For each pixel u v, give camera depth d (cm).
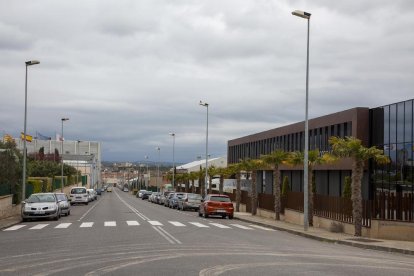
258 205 4556
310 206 3177
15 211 3800
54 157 10362
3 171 3759
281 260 1480
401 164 3547
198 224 3053
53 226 2756
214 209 3894
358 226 2442
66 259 1441
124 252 1606
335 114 4372
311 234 2552
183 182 10575
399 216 2338
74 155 15362
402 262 1584
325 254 1712
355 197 2461
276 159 3750
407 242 2194
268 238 2308
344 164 4125
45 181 5731
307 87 2844
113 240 1983
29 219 3350
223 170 5803
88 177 15150
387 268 1398
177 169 11719
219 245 1867
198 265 1333
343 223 2680
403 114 3550
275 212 3769
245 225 3253
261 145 6519
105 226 2745
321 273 1241
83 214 4059
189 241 1981
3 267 1293
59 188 7481
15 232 2389
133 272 1212
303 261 1476
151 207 5866
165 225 2866
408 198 2322
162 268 1276
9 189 3750
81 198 6322
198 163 12119
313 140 4856
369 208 2445
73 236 2155
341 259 1576
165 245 1817
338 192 4409
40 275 1169
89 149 17975
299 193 3431
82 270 1242
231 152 8125
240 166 4747
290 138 5509
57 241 1947
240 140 7544
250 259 1482
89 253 1577
